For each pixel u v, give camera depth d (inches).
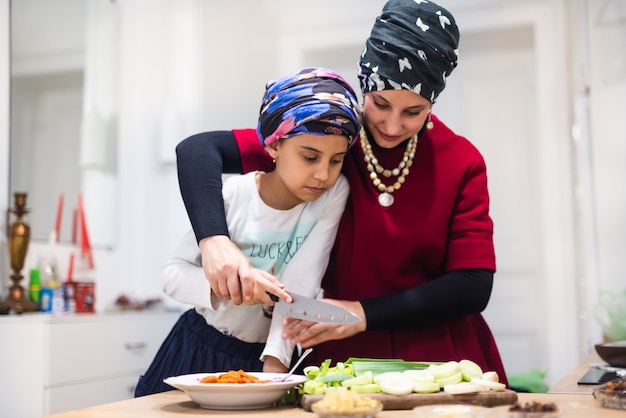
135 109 141.2
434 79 50.2
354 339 54.4
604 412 40.2
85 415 39.6
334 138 49.5
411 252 53.9
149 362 119.2
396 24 50.3
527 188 135.2
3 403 98.9
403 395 41.3
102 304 129.3
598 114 128.4
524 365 133.0
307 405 41.0
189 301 52.9
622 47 127.6
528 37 135.6
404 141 54.6
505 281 135.4
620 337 118.3
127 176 137.9
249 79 144.0
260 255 55.2
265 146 53.2
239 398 40.9
